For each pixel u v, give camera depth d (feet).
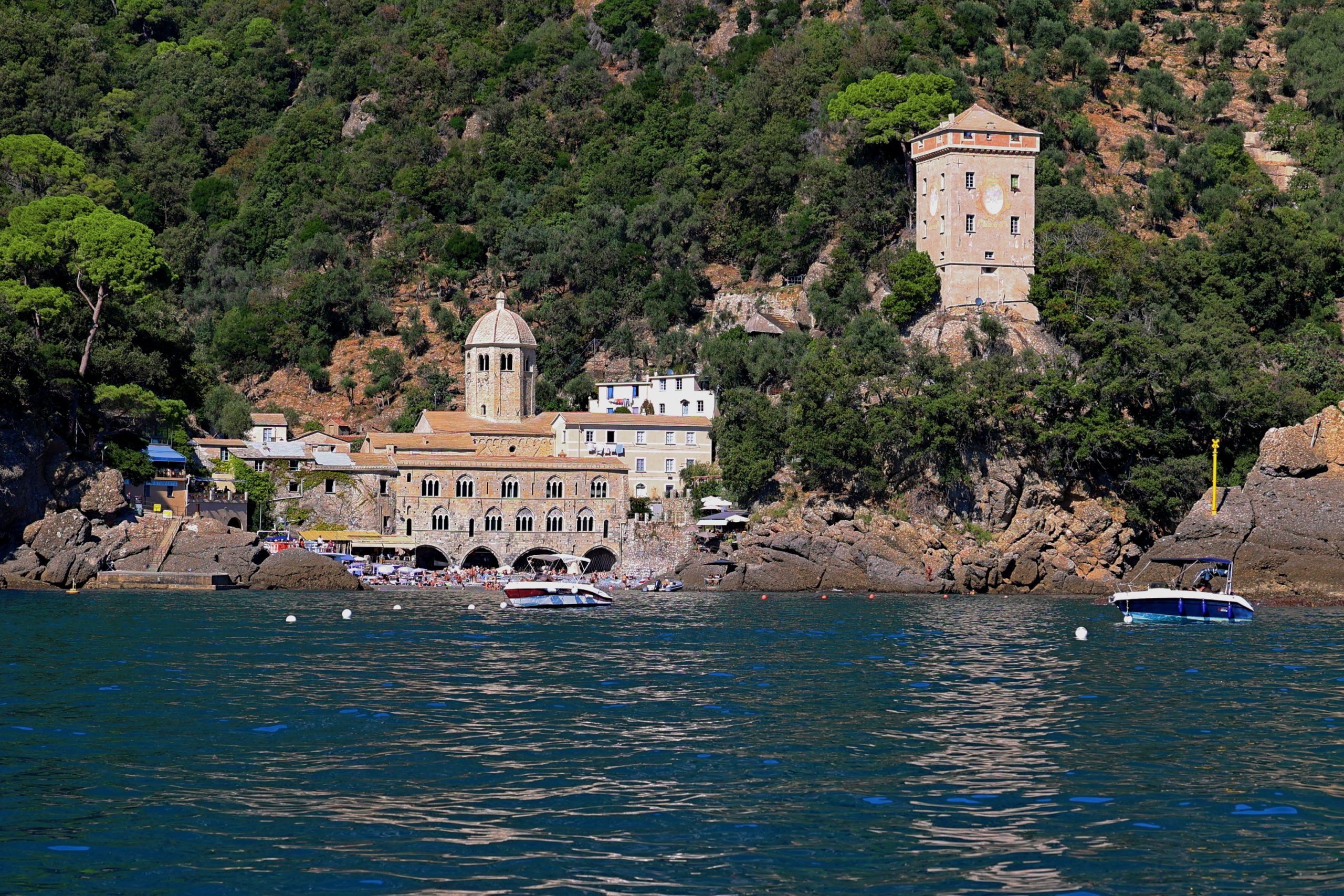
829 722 163.02
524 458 524.52
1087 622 315.37
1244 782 132.26
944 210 573.74
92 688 184.75
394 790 126.62
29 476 422.00
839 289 649.61
